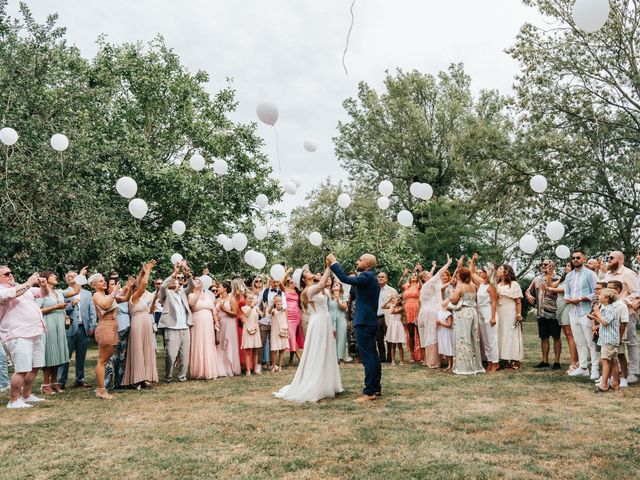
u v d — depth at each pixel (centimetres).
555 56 2006
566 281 757
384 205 921
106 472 387
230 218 2112
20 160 1330
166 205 2028
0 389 713
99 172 1753
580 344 743
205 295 868
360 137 3188
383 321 981
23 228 1280
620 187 2072
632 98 1970
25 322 633
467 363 808
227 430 496
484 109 2939
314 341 653
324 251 2914
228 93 2306
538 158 2006
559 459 393
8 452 441
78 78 1602
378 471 373
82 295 820
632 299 707
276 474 374
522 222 2362
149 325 766
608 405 564
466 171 2170
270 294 924
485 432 469
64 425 530
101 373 682
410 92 3083
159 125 2231
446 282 922
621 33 1884
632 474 358
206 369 830
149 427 516
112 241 1537
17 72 1412
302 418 537
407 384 723
